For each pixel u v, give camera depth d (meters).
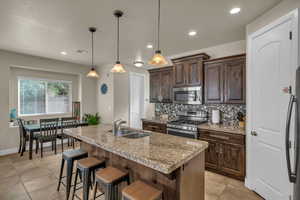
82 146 2.63
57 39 3.10
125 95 5.37
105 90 5.34
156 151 1.53
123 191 1.40
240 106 3.10
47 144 4.63
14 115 4.24
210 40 3.15
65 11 2.10
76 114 5.25
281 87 1.88
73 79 5.43
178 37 3.01
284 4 1.85
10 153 3.93
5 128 3.88
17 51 3.88
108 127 2.78
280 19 1.87
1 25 2.49
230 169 2.73
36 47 3.57
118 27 2.52
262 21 2.18
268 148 2.08
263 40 2.14
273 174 2.00
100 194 2.18
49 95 4.97
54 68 4.67
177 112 4.06
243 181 2.59
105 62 5.06
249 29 2.43
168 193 1.53
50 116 4.96
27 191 2.33
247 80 2.45
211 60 3.24
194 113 3.73
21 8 2.02
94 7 2.02
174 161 1.29
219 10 2.09
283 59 1.85
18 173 2.89
